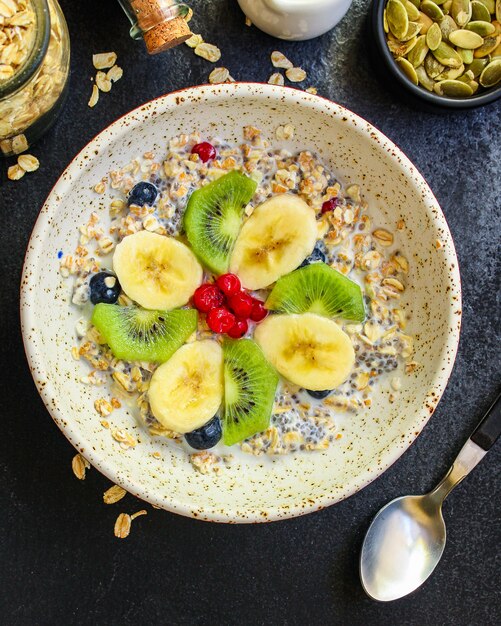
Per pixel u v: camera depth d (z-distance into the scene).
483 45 0.54
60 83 0.51
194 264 0.51
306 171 0.53
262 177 0.52
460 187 0.56
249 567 0.56
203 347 0.51
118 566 0.56
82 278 0.51
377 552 0.56
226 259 0.52
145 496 0.50
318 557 0.56
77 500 0.55
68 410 0.50
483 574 0.57
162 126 0.51
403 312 0.53
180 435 0.52
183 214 0.52
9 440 0.54
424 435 0.56
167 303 0.51
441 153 0.56
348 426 0.53
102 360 0.51
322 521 0.56
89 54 0.54
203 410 0.51
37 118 0.51
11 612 0.55
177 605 0.56
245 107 0.51
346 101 0.55
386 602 0.57
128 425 0.52
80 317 0.52
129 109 0.54
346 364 0.52
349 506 0.56
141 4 0.50
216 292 0.51
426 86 0.54
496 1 0.54
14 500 0.55
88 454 0.49
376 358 0.53
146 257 0.51
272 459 0.52
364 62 0.55
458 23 0.53
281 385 0.52
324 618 0.56
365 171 0.52
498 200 0.56
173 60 0.54
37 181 0.54
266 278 0.52
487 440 0.55
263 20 0.53
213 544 0.56
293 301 0.52
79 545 0.55
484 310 0.56
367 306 0.53
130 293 0.51
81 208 0.51
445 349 0.51
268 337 0.52
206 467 0.52
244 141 0.52
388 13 0.53
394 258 0.53
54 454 0.55
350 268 0.53
